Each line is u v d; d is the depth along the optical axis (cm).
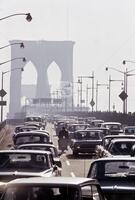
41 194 1555
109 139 4412
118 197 2119
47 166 2561
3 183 2119
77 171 4522
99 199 1703
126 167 2291
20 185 1567
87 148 5981
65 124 10144
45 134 4469
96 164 2306
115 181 2219
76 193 1548
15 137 4456
